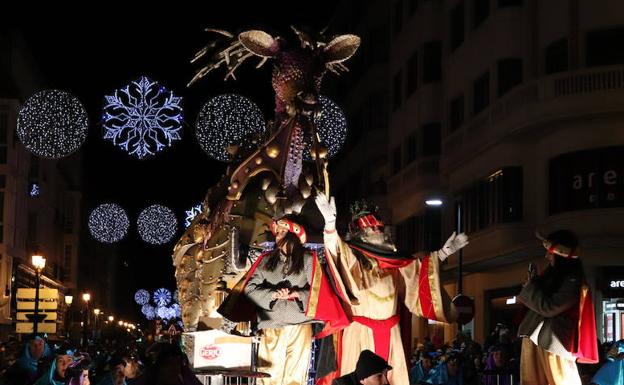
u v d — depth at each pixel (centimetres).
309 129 1064
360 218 984
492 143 3083
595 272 2606
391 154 4497
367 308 959
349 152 5378
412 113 4078
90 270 9406
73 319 7944
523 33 3080
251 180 1040
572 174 2736
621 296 2567
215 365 1014
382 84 4781
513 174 3012
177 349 764
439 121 3888
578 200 2711
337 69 1139
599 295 2597
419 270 966
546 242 888
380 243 975
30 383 1173
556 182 2791
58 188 7394
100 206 2716
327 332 941
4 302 5075
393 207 4397
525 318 909
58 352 1122
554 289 875
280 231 955
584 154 2706
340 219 1056
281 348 988
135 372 1329
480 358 1978
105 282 10719
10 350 1521
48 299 2658
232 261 1018
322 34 1105
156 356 766
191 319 1123
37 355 1197
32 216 6116
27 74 5806
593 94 2645
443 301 966
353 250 959
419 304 966
